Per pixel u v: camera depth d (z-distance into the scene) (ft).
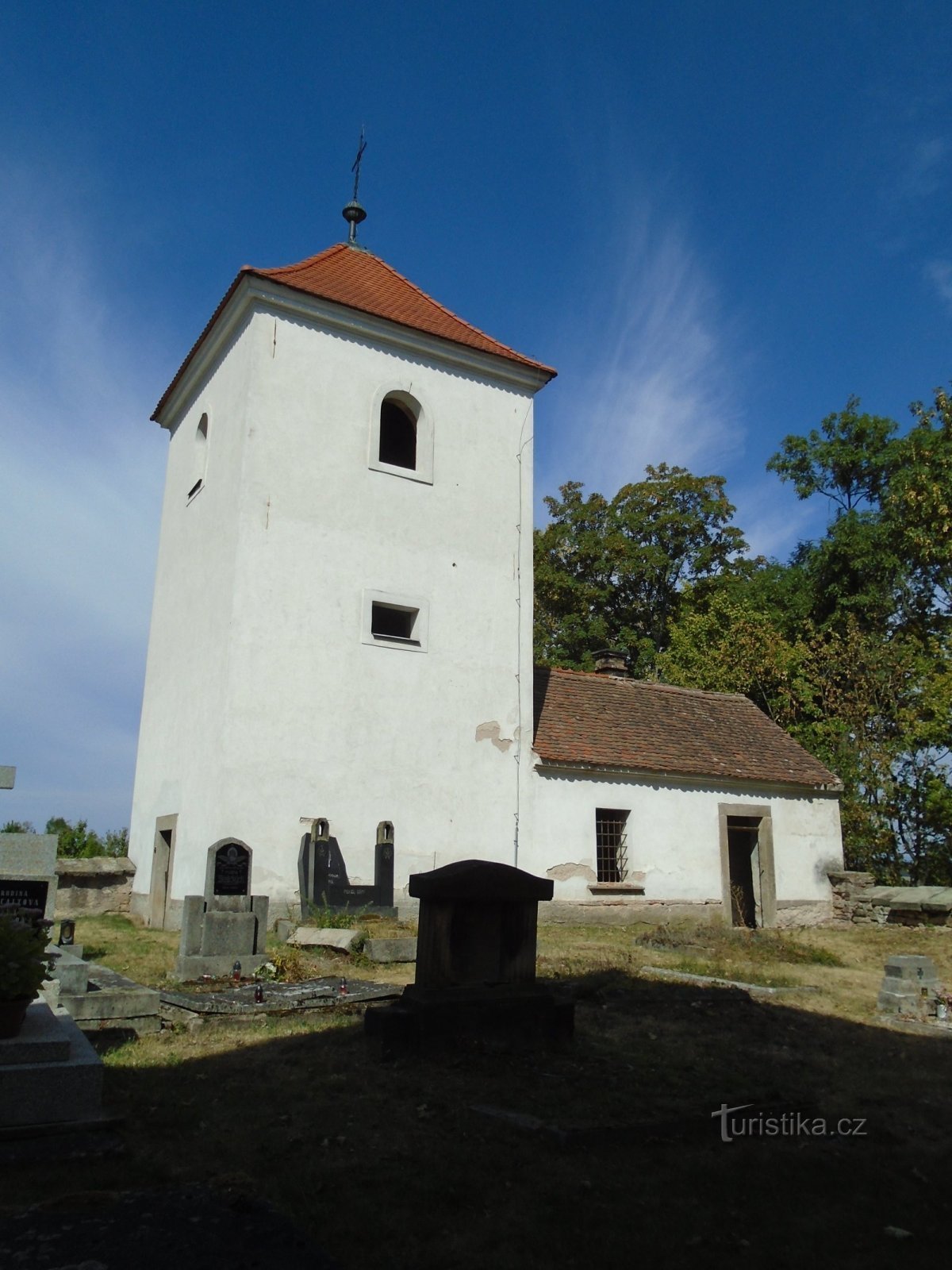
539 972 36.60
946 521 87.04
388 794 51.16
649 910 59.16
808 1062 25.00
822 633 96.32
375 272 64.39
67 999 24.89
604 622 115.65
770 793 67.21
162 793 55.52
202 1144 16.96
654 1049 25.12
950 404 86.89
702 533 117.29
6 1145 16.16
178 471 63.41
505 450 61.05
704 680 97.19
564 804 57.82
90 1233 12.94
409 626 56.24
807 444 112.88
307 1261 12.32
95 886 58.13
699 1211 14.90
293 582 50.65
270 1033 25.75
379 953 38.09
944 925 62.34
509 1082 21.16
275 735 48.32
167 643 59.41
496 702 56.59
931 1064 25.73
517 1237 13.64
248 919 36.24
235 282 53.67
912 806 82.07
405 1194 14.98
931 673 84.38
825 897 67.62
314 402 53.72
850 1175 16.97
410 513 55.83
